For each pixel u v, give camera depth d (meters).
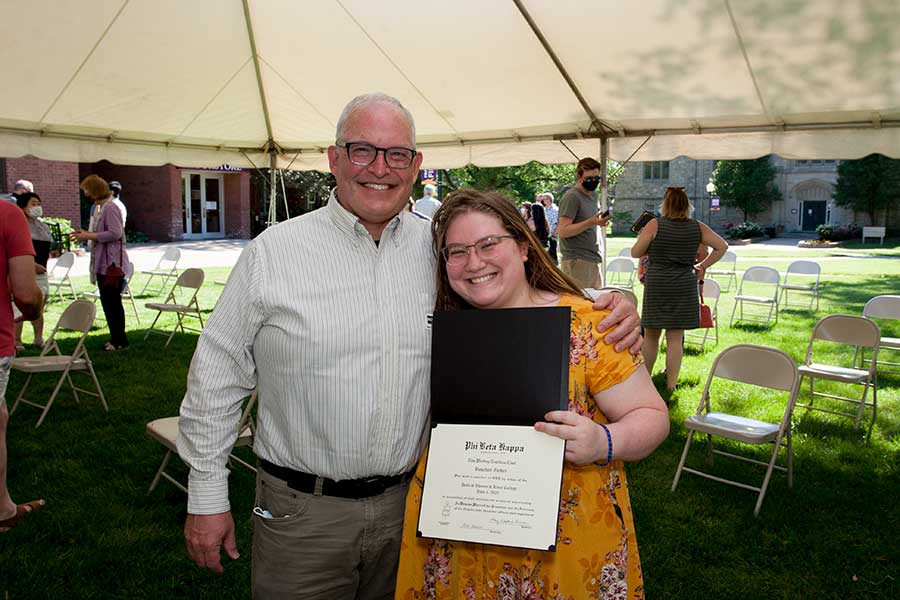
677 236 5.93
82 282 13.77
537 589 1.58
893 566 3.30
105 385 6.43
